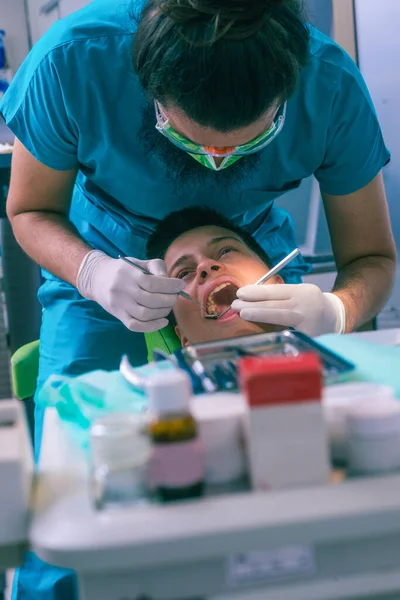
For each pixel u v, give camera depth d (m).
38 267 2.61
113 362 1.56
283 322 1.25
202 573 0.58
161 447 0.61
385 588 0.59
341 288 1.51
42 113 1.41
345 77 1.42
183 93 0.99
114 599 0.57
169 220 1.50
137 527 0.57
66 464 0.72
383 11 2.19
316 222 2.38
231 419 0.65
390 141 2.27
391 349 0.94
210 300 1.40
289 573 0.58
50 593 1.26
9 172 2.32
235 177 1.44
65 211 1.63
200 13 0.96
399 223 2.27
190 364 0.87
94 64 1.37
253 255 1.48
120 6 1.42
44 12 3.05
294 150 1.47
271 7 0.98
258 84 0.98
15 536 0.62
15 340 2.67
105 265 1.41
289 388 0.62
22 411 0.74
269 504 0.59
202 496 0.63
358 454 0.64
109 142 1.42
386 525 0.58
